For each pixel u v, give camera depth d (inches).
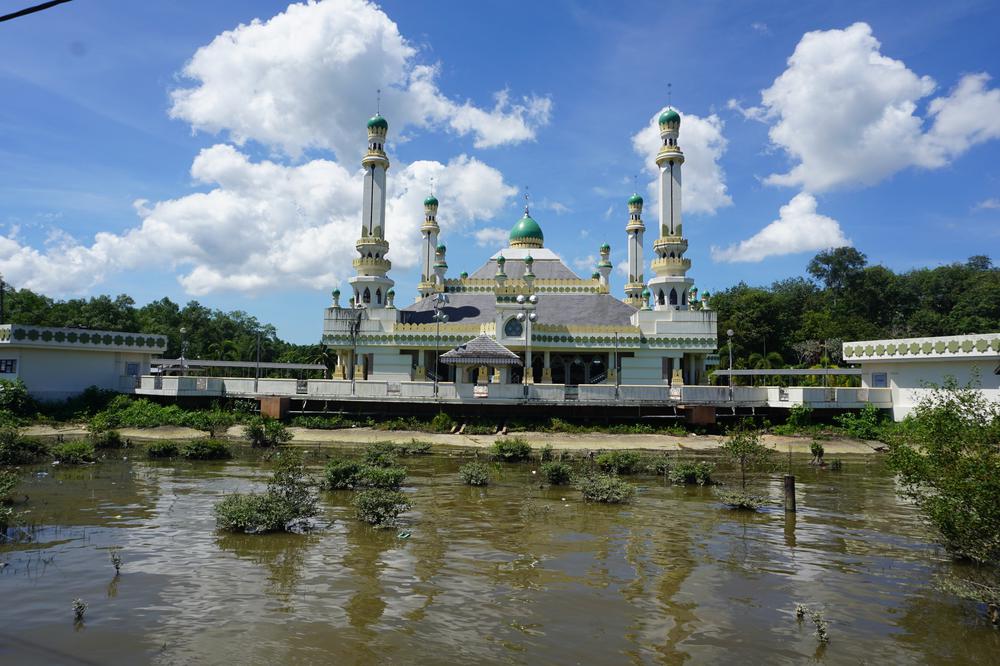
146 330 3959.2
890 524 860.6
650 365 2340.1
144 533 745.6
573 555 697.0
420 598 557.0
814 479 1254.9
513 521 848.9
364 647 457.7
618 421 1947.6
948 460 611.5
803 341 3841.0
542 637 484.4
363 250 2524.6
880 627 514.3
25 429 1747.0
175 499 939.3
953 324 3782.0
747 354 3818.9
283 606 529.7
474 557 681.0
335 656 442.9
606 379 2356.1
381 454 1330.0
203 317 4589.1
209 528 773.3
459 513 891.4
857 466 1457.9
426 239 3196.4
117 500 928.3
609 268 3292.3
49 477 1117.1
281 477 839.7
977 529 584.7
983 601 541.6
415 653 451.2
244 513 756.6
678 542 757.3
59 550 674.2
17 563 629.3
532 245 2947.8
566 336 2304.4
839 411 1959.9
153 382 2063.2
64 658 430.0
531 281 2340.1
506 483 1147.9
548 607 544.7
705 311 2338.8
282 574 608.1
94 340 2086.6
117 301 4018.2
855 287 4537.4
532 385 1930.4
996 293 3865.7
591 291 2669.8
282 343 4827.8
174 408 1945.1
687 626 511.2
